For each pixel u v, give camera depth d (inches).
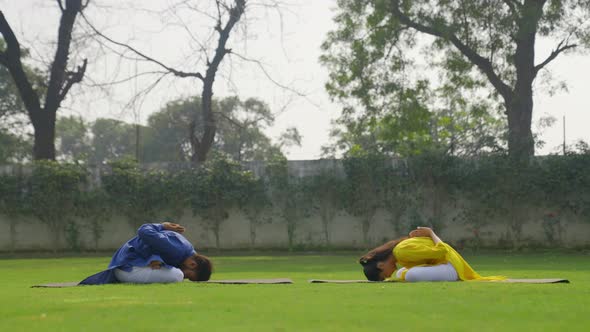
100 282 365.4
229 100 1899.6
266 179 957.2
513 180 898.1
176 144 2132.1
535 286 312.8
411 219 909.8
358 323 200.4
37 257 899.4
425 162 912.3
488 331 185.6
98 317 215.9
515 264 646.5
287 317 213.0
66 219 972.6
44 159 1004.6
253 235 963.3
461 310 226.8
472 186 908.0
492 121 1270.9
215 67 1147.3
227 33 1142.3
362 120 1057.5
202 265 373.7
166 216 973.2
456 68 1041.5
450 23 986.1
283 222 959.0
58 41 1093.8
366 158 928.9
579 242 897.5
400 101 1036.5
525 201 901.2
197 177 962.7
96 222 970.1
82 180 974.4
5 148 1599.4
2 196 962.1
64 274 559.8
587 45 987.3
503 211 906.1
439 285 320.8
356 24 1053.8
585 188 885.2
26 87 1091.9
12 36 1076.5
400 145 1061.8
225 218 968.3
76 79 1104.8
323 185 936.3
